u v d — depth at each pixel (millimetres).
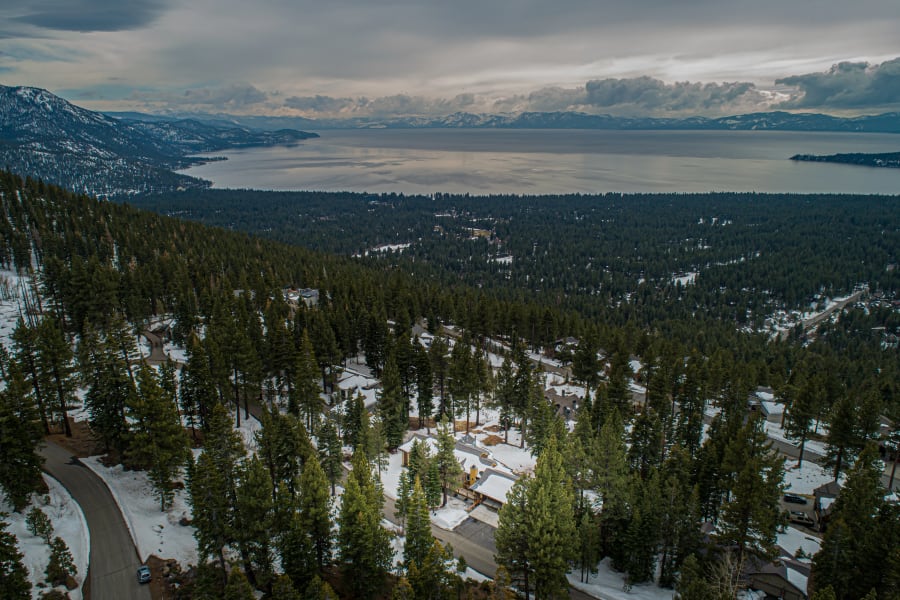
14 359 59656
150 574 42000
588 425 61312
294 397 73562
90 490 52062
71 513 48531
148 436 52250
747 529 45812
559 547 43156
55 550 41000
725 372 92000
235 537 41500
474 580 46375
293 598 36562
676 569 47188
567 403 89250
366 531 42406
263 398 81812
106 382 55281
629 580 46688
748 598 44719
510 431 80125
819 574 42156
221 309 91750
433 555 39719
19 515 46438
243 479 44500
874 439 64312
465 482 63250
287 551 42094
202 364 64062
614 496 49594
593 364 91062
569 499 46156
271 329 84312
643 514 46469
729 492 54344
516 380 77062
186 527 48656
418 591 39000
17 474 45969
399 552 49531
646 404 84125
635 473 52438
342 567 43312
